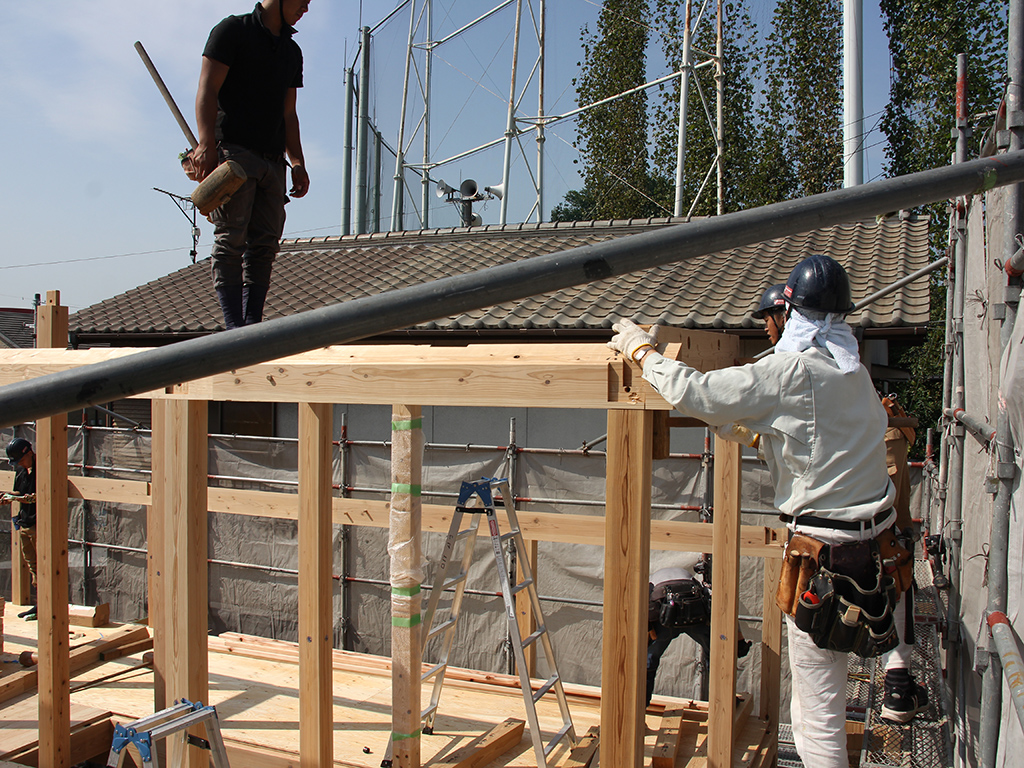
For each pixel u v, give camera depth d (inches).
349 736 158.6
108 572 370.9
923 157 541.3
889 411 190.2
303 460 133.1
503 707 174.2
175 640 142.2
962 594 138.0
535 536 201.5
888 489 102.4
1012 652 79.3
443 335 345.4
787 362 99.3
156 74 152.6
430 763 143.3
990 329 117.4
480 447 310.7
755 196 791.1
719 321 296.2
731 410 97.7
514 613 143.4
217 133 153.1
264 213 160.4
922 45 527.8
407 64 703.7
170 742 133.5
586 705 178.2
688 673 277.7
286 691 185.8
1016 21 107.1
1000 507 94.3
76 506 378.0
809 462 99.7
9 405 49.5
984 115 168.1
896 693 168.1
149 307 434.0
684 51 527.8
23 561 287.6
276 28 155.6
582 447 313.1
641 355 102.3
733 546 134.2
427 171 690.8
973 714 123.9
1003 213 107.5
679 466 284.8
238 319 155.9
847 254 356.8
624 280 368.5
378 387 125.5
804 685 107.2
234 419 414.6
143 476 365.4
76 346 429.1
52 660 158.7
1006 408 92.3
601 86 897.5
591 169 908.0
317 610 132.2
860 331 279.9
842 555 99.0
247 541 346.0
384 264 464.1
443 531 220.8
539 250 448.5
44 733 159.0
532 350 115.0
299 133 171.8
